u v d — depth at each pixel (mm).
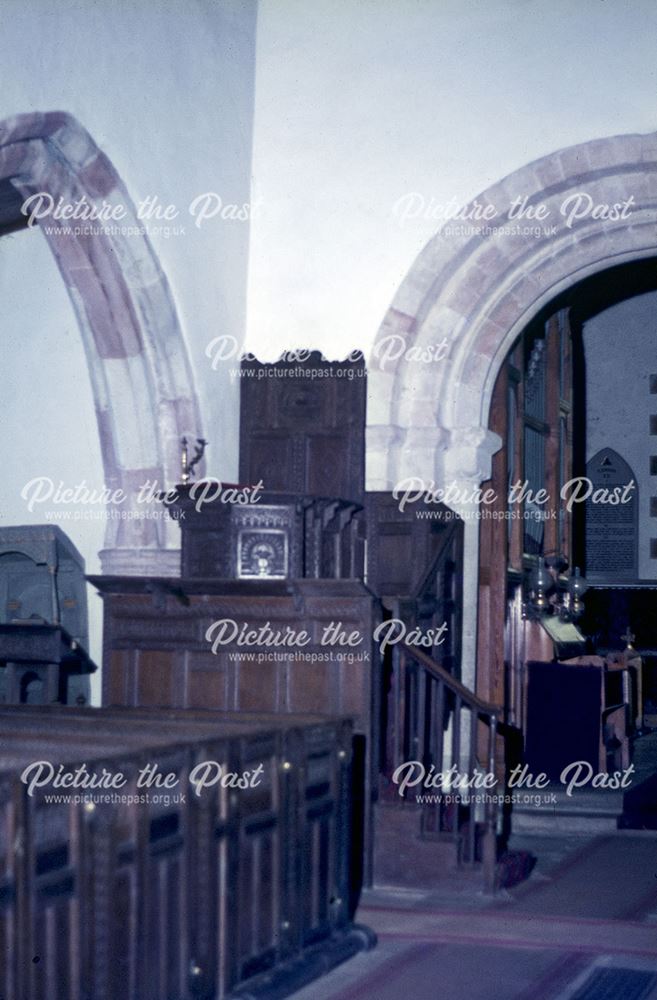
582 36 11172
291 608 8414
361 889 8469
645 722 18672
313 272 11789
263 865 6145
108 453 10570
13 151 8953
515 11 11383
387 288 11570
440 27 11602
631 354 19891
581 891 8641
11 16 8570
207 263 11156
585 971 6672
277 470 11383
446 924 7637
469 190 11391
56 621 10648
